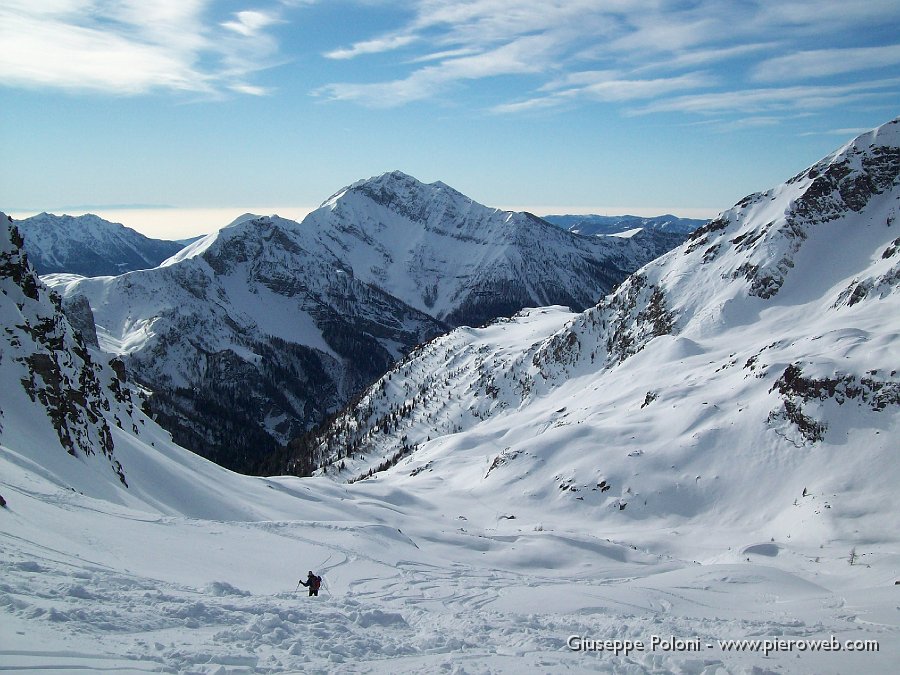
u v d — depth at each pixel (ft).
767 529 247.09
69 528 98.02
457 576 138.31
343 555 136.87
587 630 80.94
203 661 51.60
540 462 351.05
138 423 255.70
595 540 221.66
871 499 232.32
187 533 124.67
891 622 85.10
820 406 279.90
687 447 308.81
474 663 59.06
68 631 52.70
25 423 165.17
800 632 78.33
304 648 59.72
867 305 403.95
